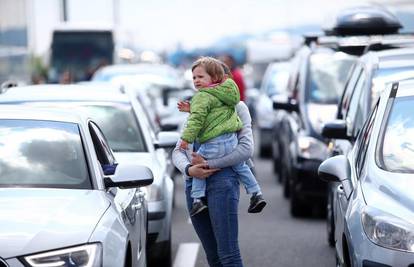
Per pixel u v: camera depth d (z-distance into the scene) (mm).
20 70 54062
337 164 15078
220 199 13453
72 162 13117
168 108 38969
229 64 34719
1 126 13695
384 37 26688
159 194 17734
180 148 13602
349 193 14391
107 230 11445
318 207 26156
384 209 12617
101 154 14070
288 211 26516
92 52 69188
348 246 13266
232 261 13555
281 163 32406
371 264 12273
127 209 13273
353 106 20453
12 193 12227
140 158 19078
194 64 13469
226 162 13391
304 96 27172
